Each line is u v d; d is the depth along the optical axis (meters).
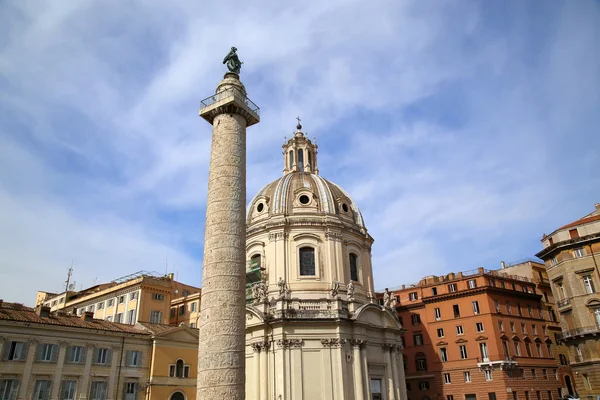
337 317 43.78
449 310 65.44
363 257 54.22
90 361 43.84
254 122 32.78
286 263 49.09
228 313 26.39
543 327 67.38
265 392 42.16
